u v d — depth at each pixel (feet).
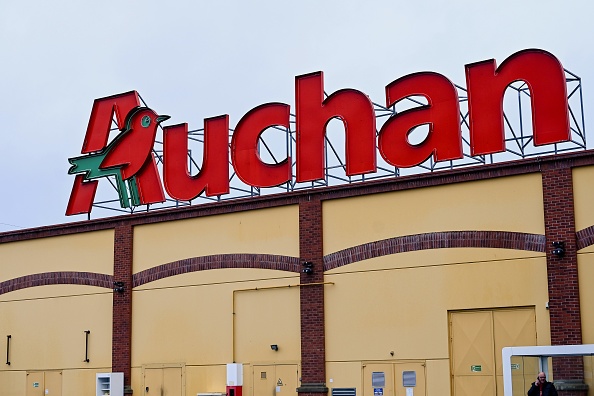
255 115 118.73
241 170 118.01
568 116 97.45
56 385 126.52
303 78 115.34
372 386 102.47
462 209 99.91
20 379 130.00
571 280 92.53
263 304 111.34
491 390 95.96
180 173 122.52
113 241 124.98
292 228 110.63
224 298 114.32
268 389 109.09
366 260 104.94
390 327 102.37
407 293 101.91
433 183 101.65
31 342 130.00
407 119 107.34
